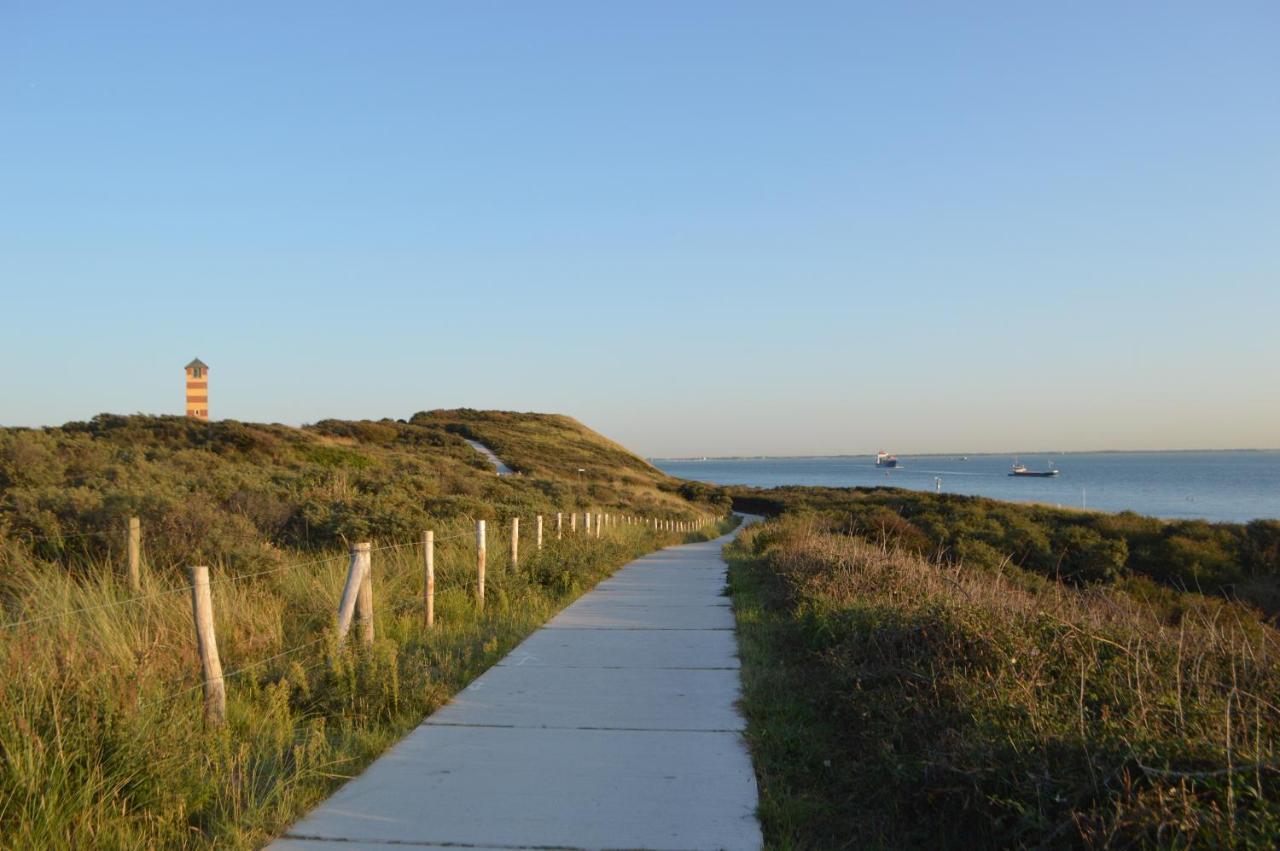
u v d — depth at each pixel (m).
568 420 122.38
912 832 4.80
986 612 7.20
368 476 25.47
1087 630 6.62
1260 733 4.80
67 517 11.59
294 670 7.02
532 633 10.95
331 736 6.33
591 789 5.47
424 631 9.84
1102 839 3.82
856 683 6.72
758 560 19.55
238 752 5.62
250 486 17.23
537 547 16.22
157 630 7.59
